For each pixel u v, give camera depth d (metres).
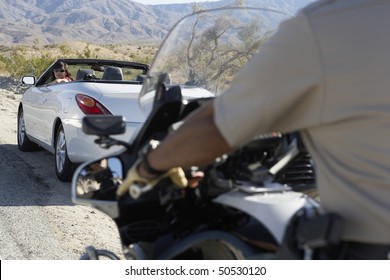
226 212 2.59
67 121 7.29
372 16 1.83
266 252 2.32
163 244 2.73
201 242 2.45
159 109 2.76
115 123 2.69
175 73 3.16
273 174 2.73
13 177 7.84
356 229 1.88
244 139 1.93
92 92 7.18
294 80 1.83
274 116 1.88
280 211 2.37
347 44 1.80
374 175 1.83
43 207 6.52
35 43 94.19
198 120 1.98
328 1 1.88
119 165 2.89
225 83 3.34
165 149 2.07
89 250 3.05
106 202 2.78
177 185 2.35
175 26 3.15
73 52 55.72
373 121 1.80
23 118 9.83
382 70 1.79
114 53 83.38
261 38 3.31
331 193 1.93
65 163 7.45
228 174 2.63
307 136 1.98
